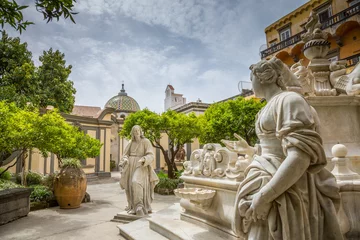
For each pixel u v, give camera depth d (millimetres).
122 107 26766
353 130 3041
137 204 5051
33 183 9695
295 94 1524
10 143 5688
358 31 13703
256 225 1493
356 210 2137
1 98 9984
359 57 12711
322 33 3475
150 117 10898
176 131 11180
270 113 1599
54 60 15531
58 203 6980
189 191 2992
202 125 11984
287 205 1388
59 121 7281
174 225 3223
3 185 6887
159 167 19312
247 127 11531
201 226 3057
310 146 1351
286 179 1324
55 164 14008
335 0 15211
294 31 17594
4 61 12086
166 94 29797
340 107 3080
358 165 2812
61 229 4707
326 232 1506
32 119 6184
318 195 1531
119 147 23672
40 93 13602
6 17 2969
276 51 17250
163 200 8438
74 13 3045
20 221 5387
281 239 1372
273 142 1625
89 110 26344
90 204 7582
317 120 1606
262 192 1380
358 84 2955
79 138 8945
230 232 2525
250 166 1653
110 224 4941
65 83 15695
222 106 12406
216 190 2811
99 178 16266
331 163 2832
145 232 3539
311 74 3371
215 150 2963
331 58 15047
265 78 1729
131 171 5273
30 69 12109
